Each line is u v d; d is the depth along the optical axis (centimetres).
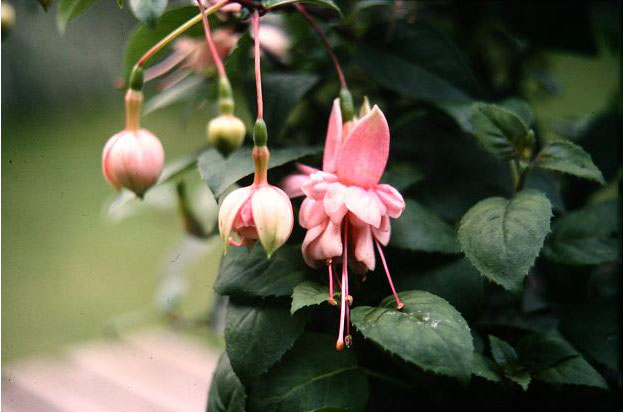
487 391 64
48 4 60
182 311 99
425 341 56
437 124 73
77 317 125
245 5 60
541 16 76
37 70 121
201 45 67
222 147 56
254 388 62
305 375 62
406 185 65
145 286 135
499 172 70
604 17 78
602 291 73
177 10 63
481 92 71
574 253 66
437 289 62
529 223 60
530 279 72
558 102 87
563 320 67
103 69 85
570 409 67
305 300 58
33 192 139
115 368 106
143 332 119
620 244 66
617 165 76
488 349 67
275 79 66
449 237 63
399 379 65
